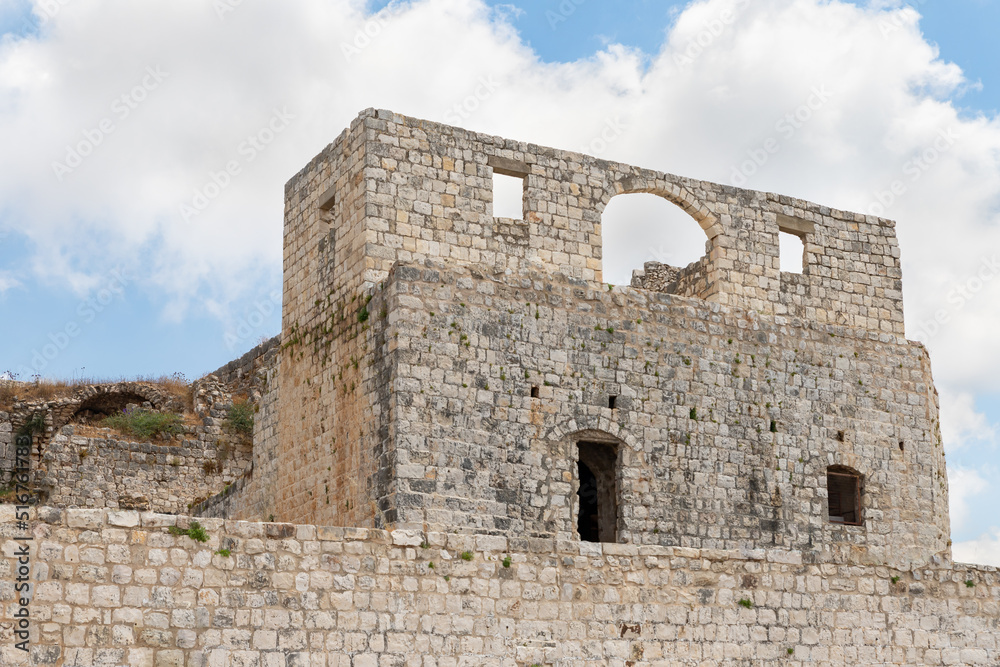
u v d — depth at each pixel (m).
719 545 29.94
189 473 45.28
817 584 26.31
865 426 32.84
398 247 29.75
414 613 22.53
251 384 49.53
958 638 27.25
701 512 29.98
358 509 28.30
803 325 32.78
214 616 20.67
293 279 33.50
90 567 19.78
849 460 32.31
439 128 30.81
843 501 32.34
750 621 25.47
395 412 27.31
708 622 25.11
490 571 23.45
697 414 30.61
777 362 32.06
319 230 32.47
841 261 34.53
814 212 34.50
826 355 32.84
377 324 28.64
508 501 27.89
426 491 27.09
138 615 20.02
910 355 34.12
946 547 33.22
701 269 33.50
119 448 44.22
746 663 25.23
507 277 29.31
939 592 27.38
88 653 19.47
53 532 19.59
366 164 29.88
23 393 48.34
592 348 29.77
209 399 48.50
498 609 23.33
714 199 33.16
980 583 27.84
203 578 20.70
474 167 30.94
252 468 34.69
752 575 25.78
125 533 20.20
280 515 32.31
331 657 21.56
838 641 26.14
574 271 31.34
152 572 20.28
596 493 30.95
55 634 19.27
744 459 30.88
